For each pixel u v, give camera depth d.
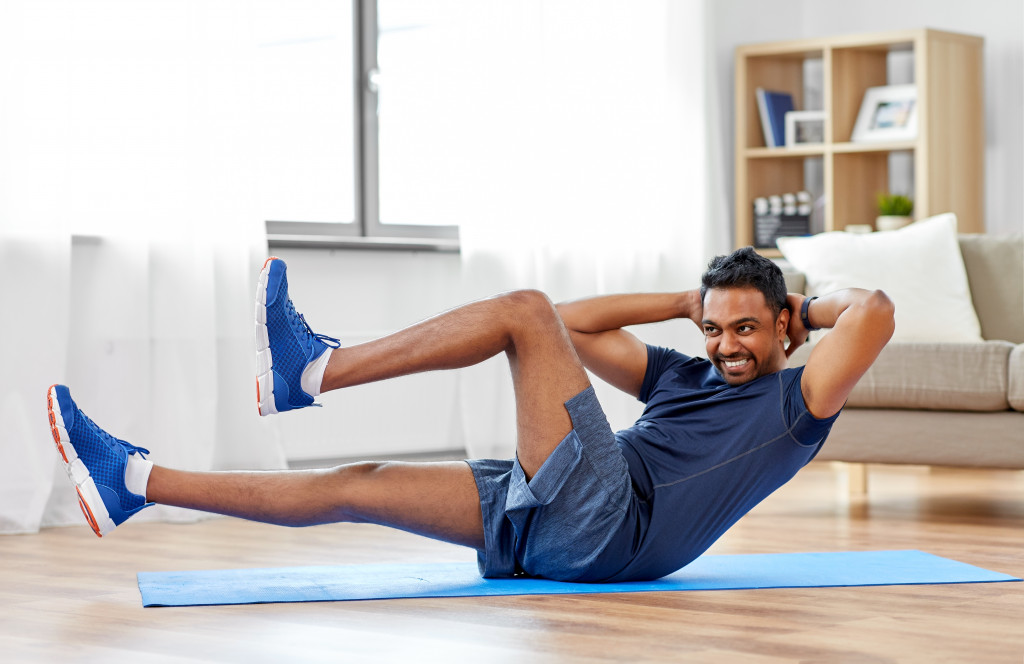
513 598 1.95
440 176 4.34
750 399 2.07
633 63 4.54
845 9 5.37
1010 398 3.07
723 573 2.22
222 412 3.46
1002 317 3.82
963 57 4.76
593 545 2.01
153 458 3.32
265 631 1.71
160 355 3.34
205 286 3.38
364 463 2.03
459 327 1.94
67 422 1.88
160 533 2.96
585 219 4.39
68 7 3.18
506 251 4.22
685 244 4.70
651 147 4.58
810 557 2.45
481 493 2.05
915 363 3.20
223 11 3.47
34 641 1.67
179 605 1.92
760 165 5.11
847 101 4.95
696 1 4.75
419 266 4.22
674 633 1.69
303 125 4.06
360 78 4.18
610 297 2.25
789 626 1.74
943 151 4.68
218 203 3.45
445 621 1.77
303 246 3.88
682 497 2.03
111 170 3.29
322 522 2.00
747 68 5.06
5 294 3.08
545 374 1.97
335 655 1.56
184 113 3.38
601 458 1.98
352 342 3.96
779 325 2.10
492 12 4.22
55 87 3.15
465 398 4.11
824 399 2.00
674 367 2.22
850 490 3.67
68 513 3.17
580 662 1.52
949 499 3.53
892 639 1.66
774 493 3.67
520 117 4.24
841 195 4.91
